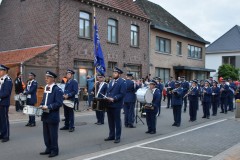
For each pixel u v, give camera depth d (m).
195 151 8.54
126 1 27.08
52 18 21.27
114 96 9.73
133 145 9.33
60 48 20.88
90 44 22.86
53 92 8.02
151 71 29.11
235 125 13.66
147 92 11.30
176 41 33.06
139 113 16.94
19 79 17.08
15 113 16.20
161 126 13.16
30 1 22.98
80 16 22.27
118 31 25.30
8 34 25.09
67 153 8.30
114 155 8.05
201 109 20.91
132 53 26.73
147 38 28.48
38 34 22.33
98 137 10.50
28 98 12.32
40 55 19.80
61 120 14.23
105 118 15.15
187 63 35.06
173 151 8.52
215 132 11.71
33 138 10.20
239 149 8.70
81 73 22.33
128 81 12.86
